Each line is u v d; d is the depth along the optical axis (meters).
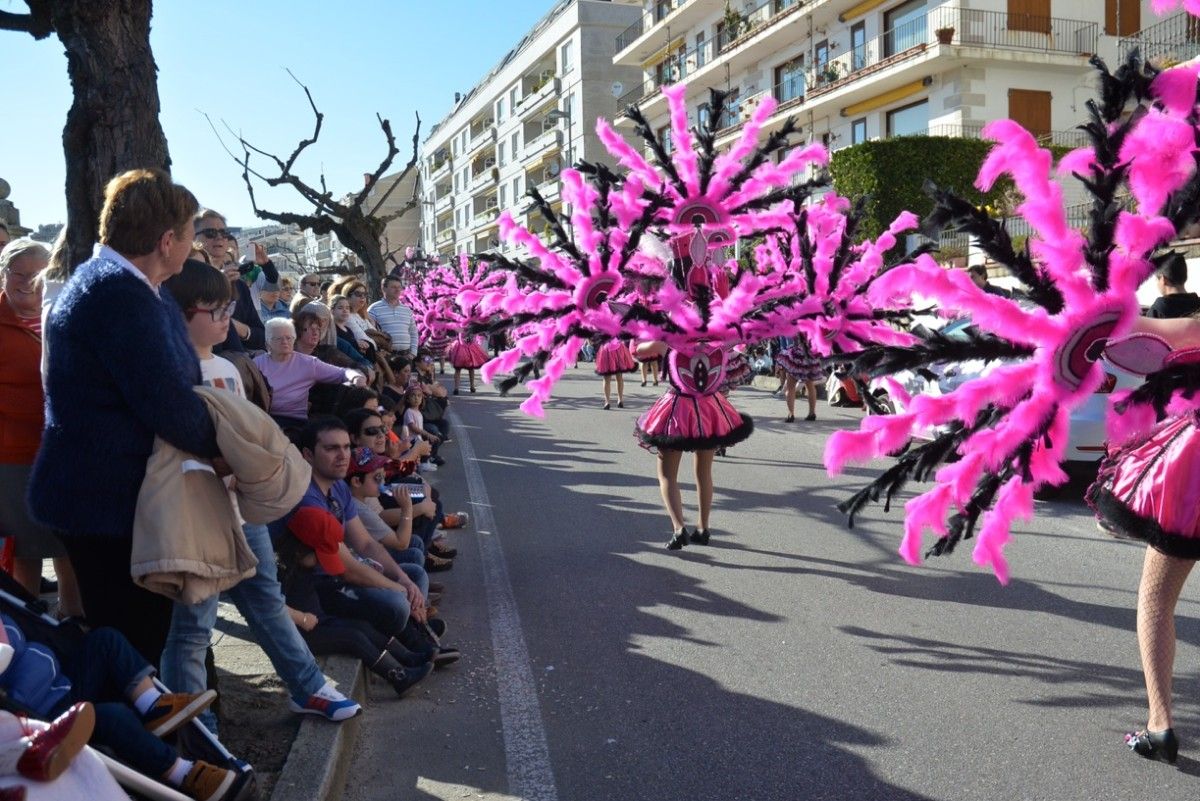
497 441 12.59
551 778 3.55
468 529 7.64
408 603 4.55
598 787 3.48
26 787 2.02
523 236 6.08
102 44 3.82
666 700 4.24
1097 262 2.72
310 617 4.26
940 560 6.34
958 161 21.55
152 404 2.78
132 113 3.88
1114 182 2.72
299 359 6.10
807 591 5.79
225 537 2.97
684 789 3.45
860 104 28.14
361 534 4.74
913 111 26.72
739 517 7.83
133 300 2.80
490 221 65.81
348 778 3.57
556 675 4.57
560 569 6.41
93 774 2.19
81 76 3.86
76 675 2.75
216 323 3.53
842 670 4.53
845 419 13.76
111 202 2.90
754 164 6.45
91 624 3.07
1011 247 2.73
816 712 4.07
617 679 4.50
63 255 3.90
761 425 13.38
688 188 6.42
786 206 6.55
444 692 4.39
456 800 3.41
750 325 6.30
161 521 2.83
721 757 3.68
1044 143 18.16
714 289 6.72
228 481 3.19
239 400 2.98
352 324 9.34
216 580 2.95
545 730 3.97
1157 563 3.49
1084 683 4.27
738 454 11.05
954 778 3.46
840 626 5.14
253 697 3.99
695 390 6.55
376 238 18.31
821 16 29.59
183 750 2.88
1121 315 2.73
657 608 5.54
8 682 2.53
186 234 3.02
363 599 4.46
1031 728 3.84
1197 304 3.18
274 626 3.65
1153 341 2.79
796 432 12.64
